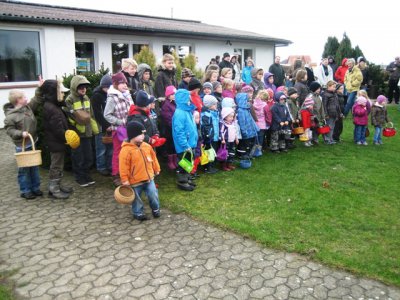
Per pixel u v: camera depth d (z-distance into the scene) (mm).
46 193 5691
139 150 4625
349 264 3664
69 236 4324
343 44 25609
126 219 4773
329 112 8836
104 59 13500
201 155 6270
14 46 10680
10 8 12211
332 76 13008
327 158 7660
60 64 11672
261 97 7715
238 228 4410
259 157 7762
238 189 5789
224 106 6727
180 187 5805
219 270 3615
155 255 3896
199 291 3301
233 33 19422
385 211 4988
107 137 5969
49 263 3762
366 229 4449
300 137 8523
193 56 12523
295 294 3250
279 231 4363
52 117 5254
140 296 3236
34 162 5012
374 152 8211
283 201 5297
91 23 12078
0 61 10445
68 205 5219
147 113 5504
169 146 6402
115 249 4023
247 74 11016
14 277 3529
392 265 3664
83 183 5969
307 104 8414
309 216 4801
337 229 4438
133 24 14008
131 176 4609
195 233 4367
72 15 13484
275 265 3691
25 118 5195
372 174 6598
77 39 12641
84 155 5934
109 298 3211
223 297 3215
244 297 3213
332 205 5156
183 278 3492
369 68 18391
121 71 6445
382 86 18266
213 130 6336
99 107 6004
